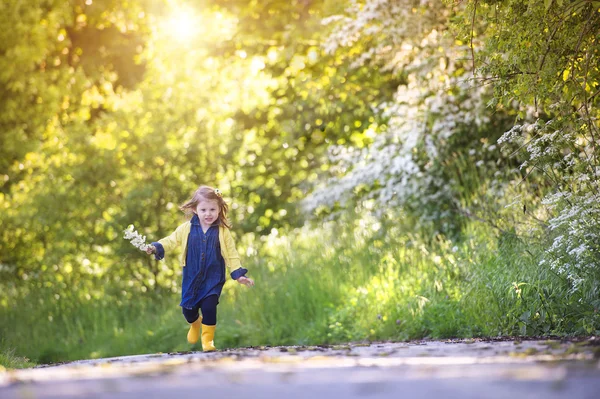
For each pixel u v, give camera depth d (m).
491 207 10.83
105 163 14.53
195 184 14.84
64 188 14.71
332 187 13.71
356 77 14.42
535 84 7.54
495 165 11.90
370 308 10.00
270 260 13.34
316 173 15.21
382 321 9.67
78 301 14.00
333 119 15.12
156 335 12.28
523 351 4.50
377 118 14.08
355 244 12.45
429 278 9.88
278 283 12.09
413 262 10.77
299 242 13.59
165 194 14.52
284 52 14.49
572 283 7.43
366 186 13.50
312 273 12.03
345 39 12.46
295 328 11.14
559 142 7.68
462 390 2.91
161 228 14.45
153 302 13.80
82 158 14.94
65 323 13.52
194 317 7.30
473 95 11.59
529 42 7.46
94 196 14.61
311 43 14.34
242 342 11.19
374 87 14.48
